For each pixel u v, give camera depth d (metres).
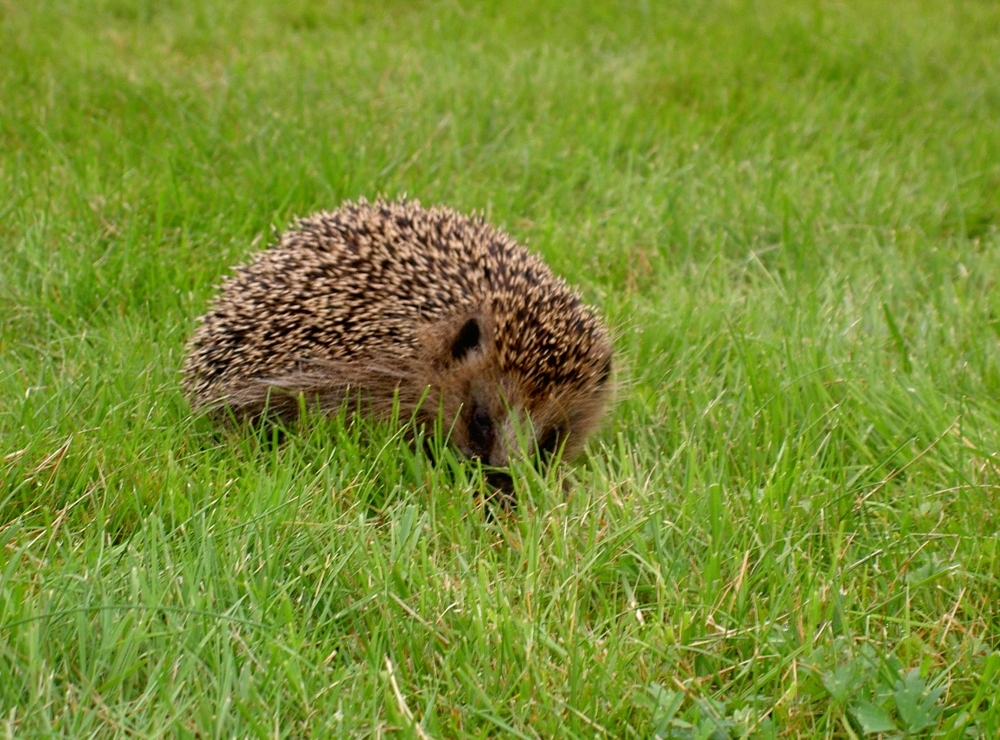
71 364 1.71
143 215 1.87
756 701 1.53
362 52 2.18
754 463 1.66
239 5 2.43
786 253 1.88
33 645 1.51
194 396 1.70
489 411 1.70
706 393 1.71
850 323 1.79
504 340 1.71
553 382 1.70
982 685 1.53
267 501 1.60
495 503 1.66
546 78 2.13
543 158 1.99
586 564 1.59
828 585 1.58
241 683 1.52
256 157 1.96
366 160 1.95
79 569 1.56
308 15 2.43
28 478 1.61
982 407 1.70
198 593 1.55
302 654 1.54
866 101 2.14
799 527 1.62
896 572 1.60
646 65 2.19
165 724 1.51
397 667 1.54
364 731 1.52
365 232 1.74
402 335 1.71
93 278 1.78
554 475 1.66
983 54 2.33
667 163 2.00
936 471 1.66
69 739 1.49
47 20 2.22
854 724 1.54
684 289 1.82
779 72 2.19
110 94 2.05
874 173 1.98
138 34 2.22
